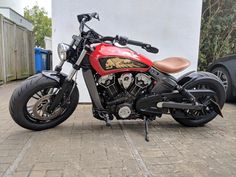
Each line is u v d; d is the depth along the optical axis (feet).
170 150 9.39
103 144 9.78
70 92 10.96
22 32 32.17
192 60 17.07
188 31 16.78
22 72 32.40
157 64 11.00
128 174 7.60
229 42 23.29
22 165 8.00
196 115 12.13
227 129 12.01
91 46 10.32
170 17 16.49
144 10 16.21
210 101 12.02
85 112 14.47
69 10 15.57
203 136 11.00
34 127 10.87
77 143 9.80
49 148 9.28
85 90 16.43
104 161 8.38
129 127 11.98
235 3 22.36
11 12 34.40
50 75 10.62
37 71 38.55
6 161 8.25
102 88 10.77
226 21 22.54
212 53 22.90
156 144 9.95
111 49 10.39
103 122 12.60
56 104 10.66
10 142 9.77
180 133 11.34
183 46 16.88
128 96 10.81
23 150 9.06
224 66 17.65
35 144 9.61
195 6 16.61
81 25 10.35
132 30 16.30
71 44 10.52
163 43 16.69
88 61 10.32
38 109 10.71
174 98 11.41
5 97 18.76
